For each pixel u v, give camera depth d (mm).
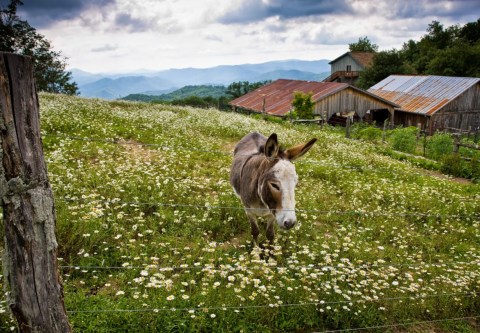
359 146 17641
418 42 74250
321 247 6066
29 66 2094
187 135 13500
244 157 6172
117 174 8039
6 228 2225
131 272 4703
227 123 17203
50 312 2410
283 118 29531
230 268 4680
